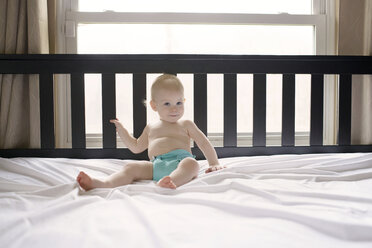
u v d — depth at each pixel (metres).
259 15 1.83
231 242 0.58
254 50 1.88
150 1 1.85
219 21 1.81
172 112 1.28
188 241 0.59
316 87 1.63
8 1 1.58
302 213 0.69
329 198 0.86
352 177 1.15
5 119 1.58
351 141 1.72
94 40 1.83
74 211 0.77
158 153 1.25
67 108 1.81
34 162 1.31
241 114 1.90
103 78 1.57
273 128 1.92
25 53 1.61
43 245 0.58
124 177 1.09
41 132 1.57
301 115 1.92
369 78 1.68
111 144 1.59
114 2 1.84
